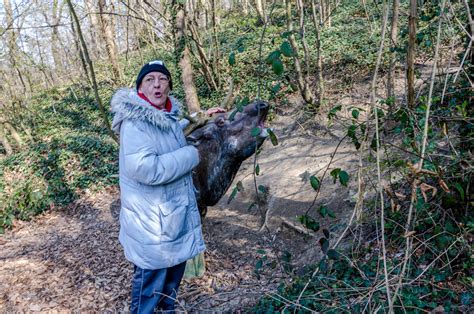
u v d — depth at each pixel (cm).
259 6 1208
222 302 371
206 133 342
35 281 472
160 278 291
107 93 1393
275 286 376
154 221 275
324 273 341
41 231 696
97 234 625
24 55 1091
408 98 291
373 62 796
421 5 453
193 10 919
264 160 689
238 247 488
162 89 276
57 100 1525
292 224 487
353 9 1178
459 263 302
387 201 393
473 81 322
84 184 840
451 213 319
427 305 276
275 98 852
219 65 1012
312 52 929
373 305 274
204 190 355
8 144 1126
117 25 1302
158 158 266
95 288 436
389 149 421
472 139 300
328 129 665
